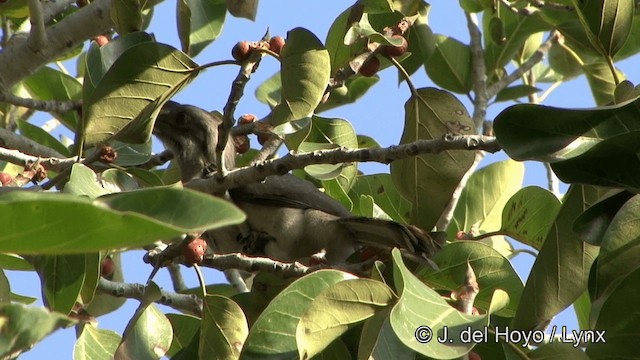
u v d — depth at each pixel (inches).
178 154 529.0
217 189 398.9
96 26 484.4
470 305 340.5
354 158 382.6
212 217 202.7
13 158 417.1
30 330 216.1
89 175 331.6
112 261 448.8
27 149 478.0
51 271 322.7
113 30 533.0
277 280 408.2
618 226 312.5
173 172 534.3
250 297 408.8
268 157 442.9
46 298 320.2
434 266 391.9
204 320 364.8
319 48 371.2
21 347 216.2
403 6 472.7
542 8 537.6
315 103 372.8
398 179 430.6
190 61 382.6
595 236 324.5
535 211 462.6
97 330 375.2
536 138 302.8
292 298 324.2
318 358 337.1
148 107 392.5
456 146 371.2
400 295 305.7
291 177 506.9
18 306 216.5
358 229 457.7
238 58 373.4
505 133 302.8
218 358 360.2
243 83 366.3
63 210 195.8
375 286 312.2
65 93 537.3
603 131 302.7
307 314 308.3
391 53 437.7
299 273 405.7
